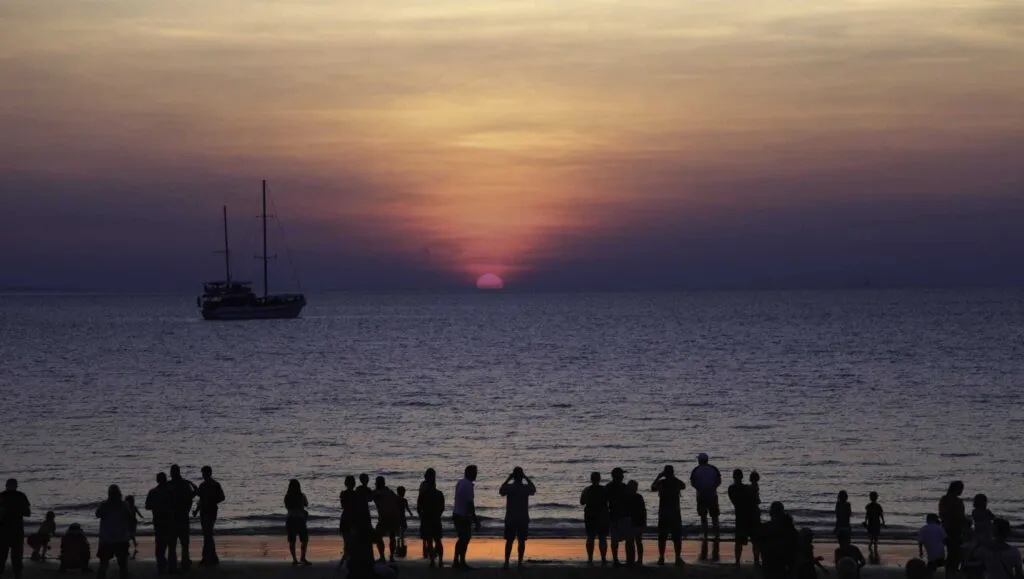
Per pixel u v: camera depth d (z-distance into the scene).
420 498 39.06
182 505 38.06
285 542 47.47
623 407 123.44
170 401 132.62
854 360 196.75
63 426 106.12
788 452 84.81
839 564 27.44
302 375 174.75
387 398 136.38
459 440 94.38
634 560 38.19
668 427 103.75
